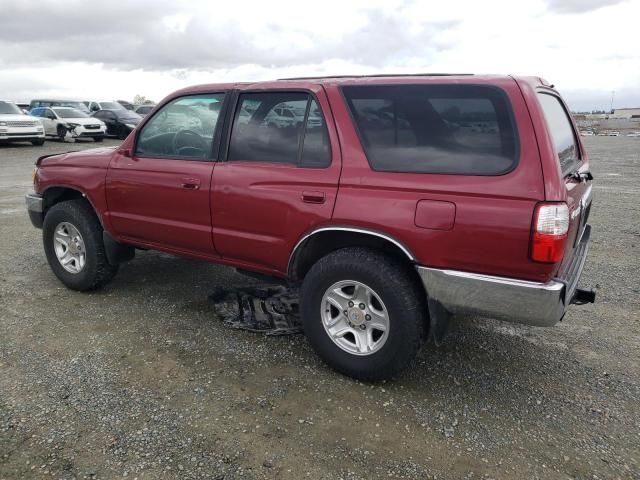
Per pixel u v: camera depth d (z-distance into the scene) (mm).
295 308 4117
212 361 3320
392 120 2900
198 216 3598
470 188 2623
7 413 2721
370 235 2936
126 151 4012
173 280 4805
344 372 3145
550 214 2457
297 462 2408
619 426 2725
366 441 2568
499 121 2619
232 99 3508
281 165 3232
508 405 2906
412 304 2867
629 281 4910
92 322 3865
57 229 4445
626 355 3498
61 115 21969
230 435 2590
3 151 17578
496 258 2594
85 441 2520
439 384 3115
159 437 2561
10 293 4430
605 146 21500
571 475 2355
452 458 2457
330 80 3172
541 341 3697
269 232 3279
